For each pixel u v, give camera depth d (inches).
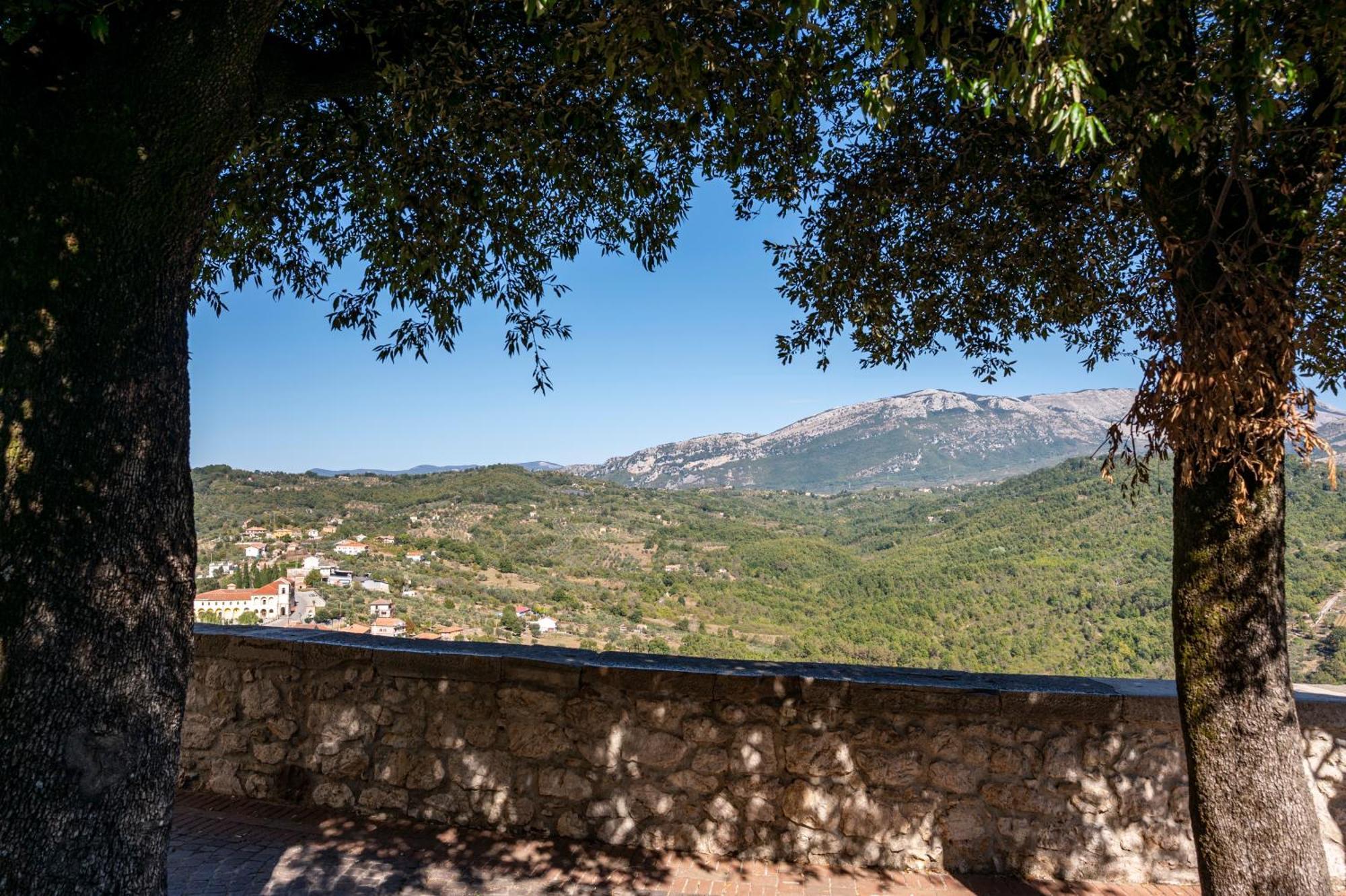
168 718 94.4
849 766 168.4
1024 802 165.2
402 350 207.5
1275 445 107.7
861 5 131.2
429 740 181.8
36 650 83.7
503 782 178.1
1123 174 116.0
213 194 99.2
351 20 136.0
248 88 98.9
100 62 87.7
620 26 116.9
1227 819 111.9
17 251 85.3
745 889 155.0
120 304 89.7
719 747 171.6
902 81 177.6
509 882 154.2
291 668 190.7
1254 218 107.5
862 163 198.8
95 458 87.4
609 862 165.2
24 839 82.4
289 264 216.5
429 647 187.8
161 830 94.0
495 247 205.2
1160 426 112.4
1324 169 117.3
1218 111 131.2
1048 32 90.4
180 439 97.0
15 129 86.0
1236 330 103.1
